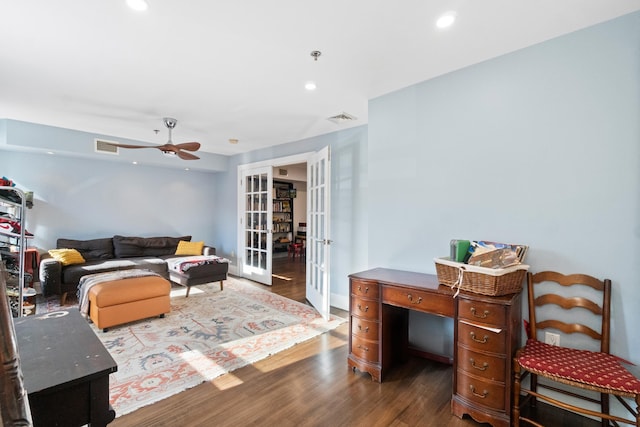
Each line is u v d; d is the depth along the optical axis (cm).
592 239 181
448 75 236
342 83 255
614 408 174
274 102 300
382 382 217
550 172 194
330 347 272
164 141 482
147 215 555
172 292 446
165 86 263
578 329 182
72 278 390
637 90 168
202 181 627
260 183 527
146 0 155
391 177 269
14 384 57
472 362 179
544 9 163
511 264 179
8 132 368
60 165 460
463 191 229
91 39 191
